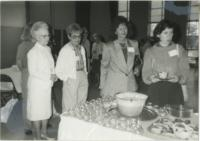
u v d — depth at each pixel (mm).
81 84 2426
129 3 6520
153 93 1723
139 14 6379
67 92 2365
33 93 2131
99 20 6664
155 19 6207
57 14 5617
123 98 1298
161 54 1780
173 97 1717
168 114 1366
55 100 3006
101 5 6629
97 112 1362
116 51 2129
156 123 1189
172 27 1731
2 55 4113
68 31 2346
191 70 2047
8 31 4207
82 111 1384
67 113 1364
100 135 1195
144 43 3100
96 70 4195
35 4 4852
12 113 2779
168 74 1743
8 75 3141
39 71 2102
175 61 1768
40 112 2178
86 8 6430
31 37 2291
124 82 2127
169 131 1091
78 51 2393
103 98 1717
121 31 2086
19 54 2369
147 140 1057
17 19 4430
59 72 2266
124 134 1119
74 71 2330
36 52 2086
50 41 2744
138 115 1307
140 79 2340
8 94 2984
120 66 2125
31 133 2557
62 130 1329
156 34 1796
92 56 4273
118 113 1348
